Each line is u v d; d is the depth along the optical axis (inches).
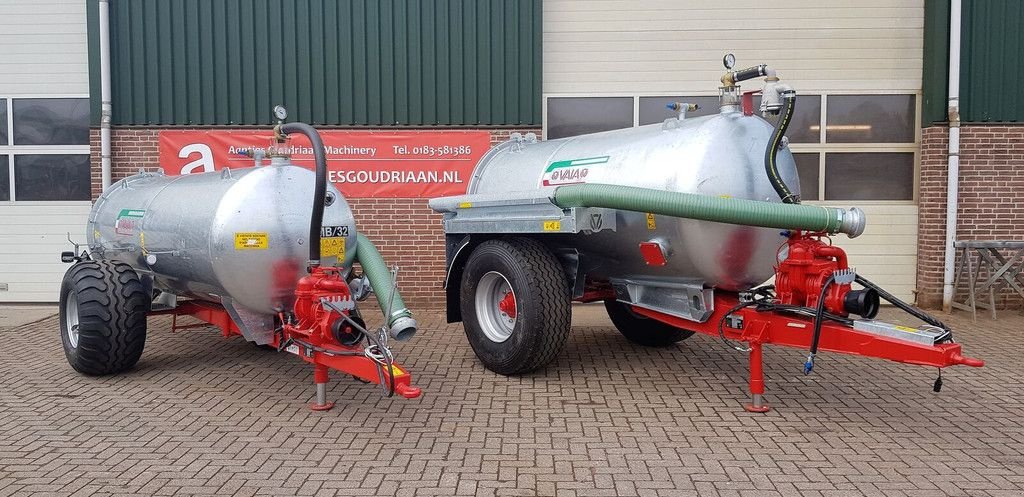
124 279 235.9
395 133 372.5
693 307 214.8
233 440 180.5
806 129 381.1
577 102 383.6
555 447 175.0
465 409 204.8
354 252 228.5
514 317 234.8
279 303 216.5
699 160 200.2
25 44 386.9
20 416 199.8
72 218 393.4
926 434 184.1
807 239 193.9
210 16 368.8
